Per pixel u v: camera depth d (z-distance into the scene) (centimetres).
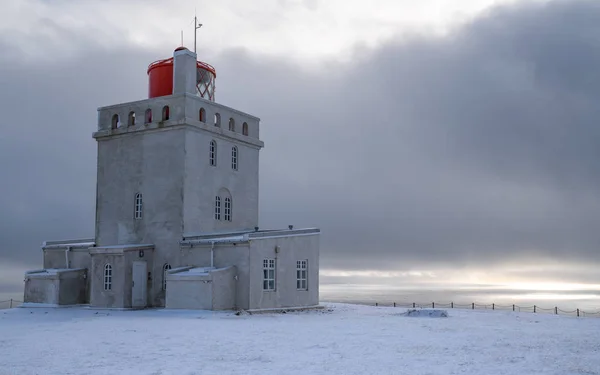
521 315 4062
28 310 4219
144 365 1872
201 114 4541
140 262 4225
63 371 1772
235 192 4788
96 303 4188
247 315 3722
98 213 4703
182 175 4306
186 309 3894
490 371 1775
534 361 1947
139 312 3894
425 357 2023
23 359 1980
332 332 2753
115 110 4691
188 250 4206
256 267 3991
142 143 4528
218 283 3856
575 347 2277
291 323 3203
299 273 4366
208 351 2147
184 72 4516
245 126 4959
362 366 1853
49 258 4903
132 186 4550
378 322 3334
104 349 2194
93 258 4238
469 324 3256
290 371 1772
